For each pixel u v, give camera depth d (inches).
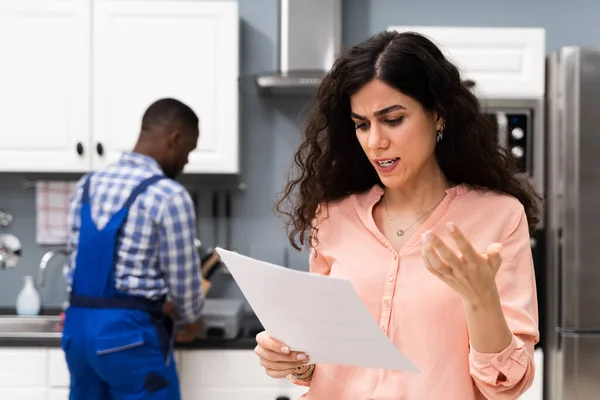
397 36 47.3
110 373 83.2
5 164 108.0
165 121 92.3
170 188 87.0
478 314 40.1
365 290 48.1
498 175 49.8
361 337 38.8
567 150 102.0
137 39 108.0
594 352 101.2
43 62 107.8
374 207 52.1
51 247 122.0
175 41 108.0
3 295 122.3
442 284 46.1
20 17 107.7
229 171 108.2
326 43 112.0
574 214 101.8
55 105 108.0
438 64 46.6
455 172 50.5
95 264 84.6
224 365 98.0
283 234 120.7
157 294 86.8
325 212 53.2
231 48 107.8
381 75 45.3
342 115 51.8
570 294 101.7
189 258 88.2
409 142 46.0
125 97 108.0
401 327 46.6
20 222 122.0
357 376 48.0
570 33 120.9
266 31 121.1
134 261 85.3
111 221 85.0
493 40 106.6
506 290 45.1
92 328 83.3
